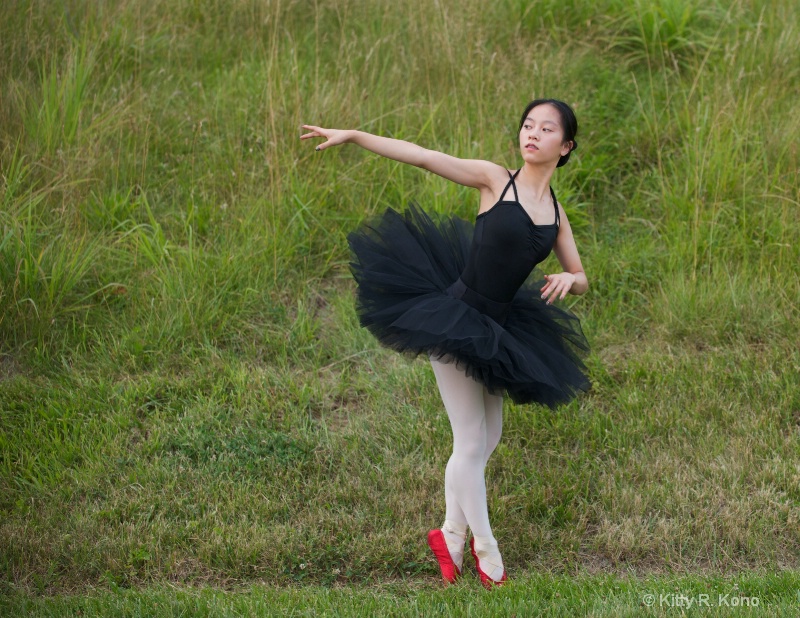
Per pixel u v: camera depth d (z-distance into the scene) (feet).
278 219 34.06
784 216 34.12
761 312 31.68
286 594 21.21
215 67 42.96
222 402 28.22
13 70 39.27
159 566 22.81
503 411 27.96
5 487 24.90
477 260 20.97
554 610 20.38
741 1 45.14
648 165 38.78
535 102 21.02
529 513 24.94
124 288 31.99
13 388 28.12
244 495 24.84
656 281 33.60
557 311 23.25
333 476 26.17
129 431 27.17
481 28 43.32
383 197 36.11
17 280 29.71
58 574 22.56
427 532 23.95
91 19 41.98
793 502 24.76
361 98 38.81
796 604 20.51
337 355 30.78
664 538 23.93
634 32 45.06
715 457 26.55
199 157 37.58
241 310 31.71
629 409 28.35
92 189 34.96
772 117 38.78
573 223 35.91
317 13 45.50
